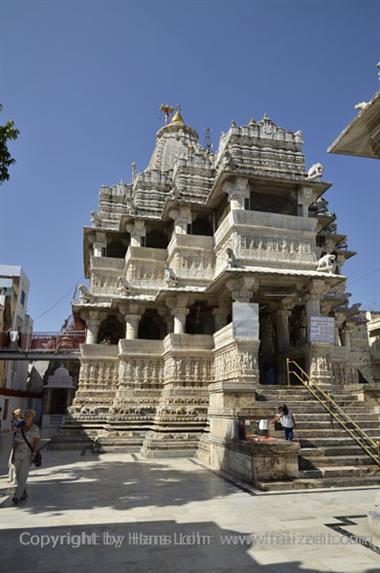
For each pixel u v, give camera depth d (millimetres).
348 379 17781
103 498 8164
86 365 19719
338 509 7250
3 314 30234
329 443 10938
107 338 25719
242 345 15008
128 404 17672
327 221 21969
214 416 12609
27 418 8156
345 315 22953
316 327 15742
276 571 4648
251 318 15289
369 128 6508
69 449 16953
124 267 22719
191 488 9016
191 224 21250
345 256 24344
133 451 16281
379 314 33562
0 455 15836
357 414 12727
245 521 6543
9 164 9773
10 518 6773
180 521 6566
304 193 19047
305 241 18469
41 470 11703
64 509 7336
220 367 16750
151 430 16562
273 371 19781
